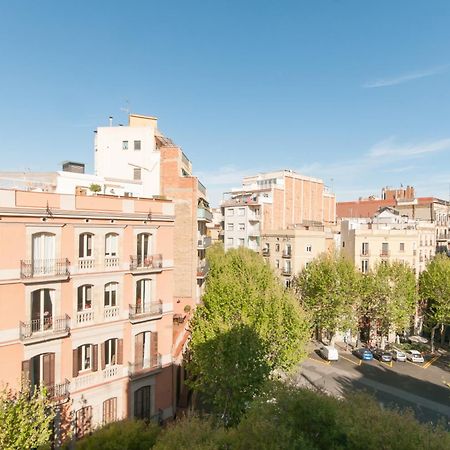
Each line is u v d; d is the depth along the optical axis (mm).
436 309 52625
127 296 25922
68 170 34781
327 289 47406
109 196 24734
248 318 29141
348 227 60594
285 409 16859
